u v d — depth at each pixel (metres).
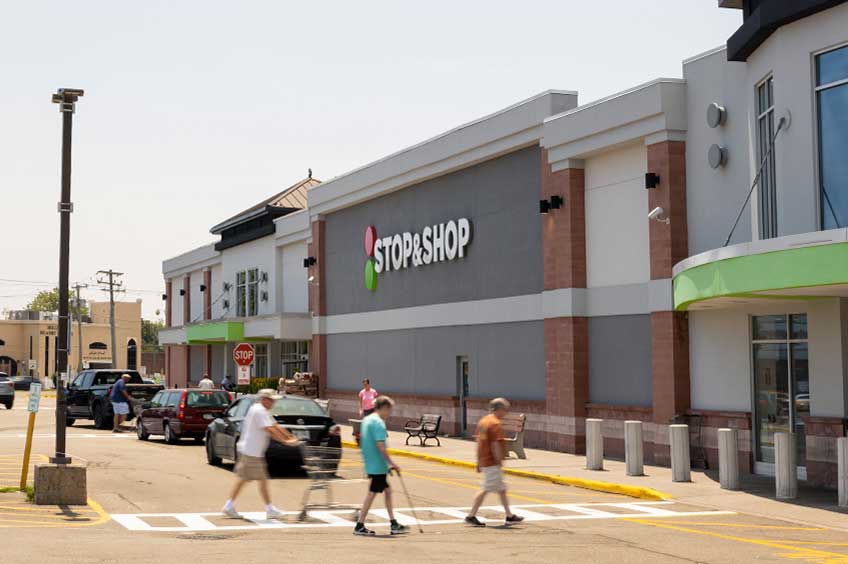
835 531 14.73
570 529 14.62
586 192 26.91
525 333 29.20
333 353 42.69
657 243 24.00
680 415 23.34
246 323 48.25
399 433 35.22
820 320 19.73
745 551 12.74
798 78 19.03
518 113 28.98
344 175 40.69
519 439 25.08
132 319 121.94
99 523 14.73
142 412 32.41
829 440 19.33
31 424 17.98
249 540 13.28
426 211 35.25
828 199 18.47
